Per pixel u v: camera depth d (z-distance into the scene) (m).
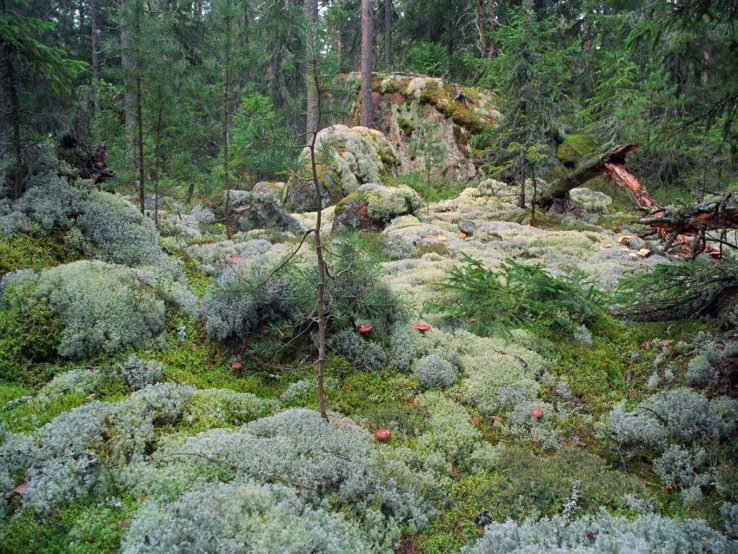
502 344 5.30
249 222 9.87
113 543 2.72
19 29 5.43
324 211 11.64
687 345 5.09
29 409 3.71
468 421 4.26
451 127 16.16
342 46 25.56
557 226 10.59
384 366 4.97
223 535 2.71
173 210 10.34
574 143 15.15
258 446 3.44
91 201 6.23
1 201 5.70
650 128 12.58
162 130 8.14
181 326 5.20
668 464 3.83
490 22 18.84
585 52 18.27
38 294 4.68
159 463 3.29
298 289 4.63
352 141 14.17
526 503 3.40
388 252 8.11
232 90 9.27
